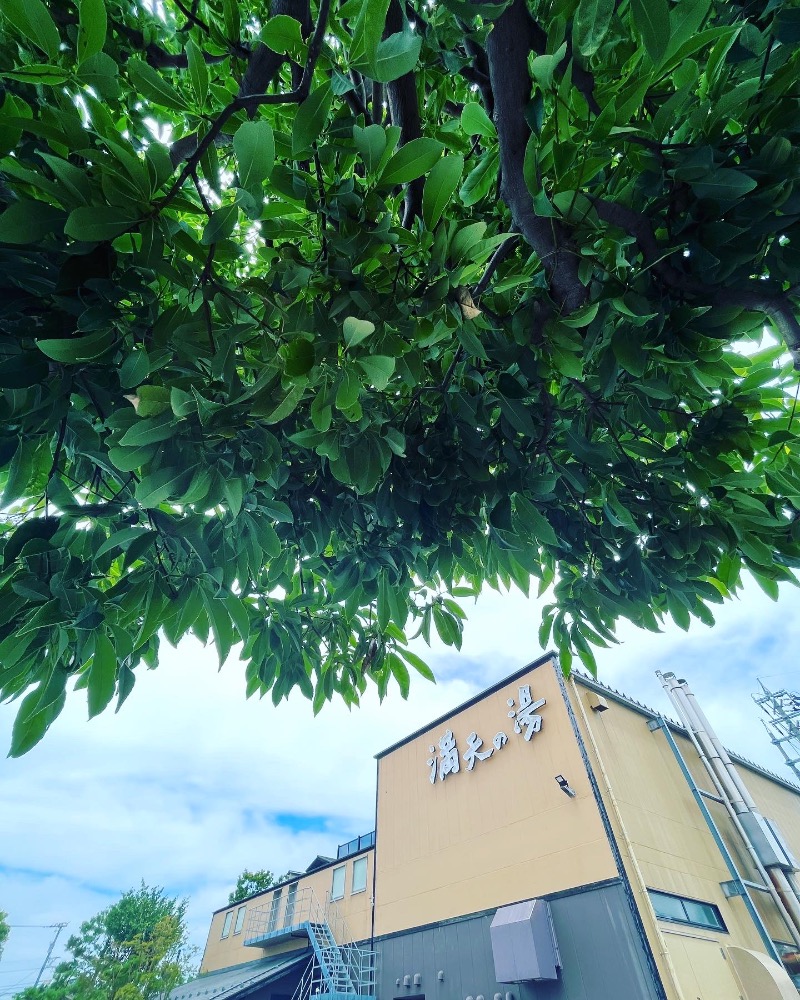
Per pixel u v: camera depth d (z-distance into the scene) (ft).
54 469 5.46
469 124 5.16
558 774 35.68
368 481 6.21
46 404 5.15
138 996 97.19
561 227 5.15
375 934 43.47
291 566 9.36
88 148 4.07
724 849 34.83
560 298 5.81
